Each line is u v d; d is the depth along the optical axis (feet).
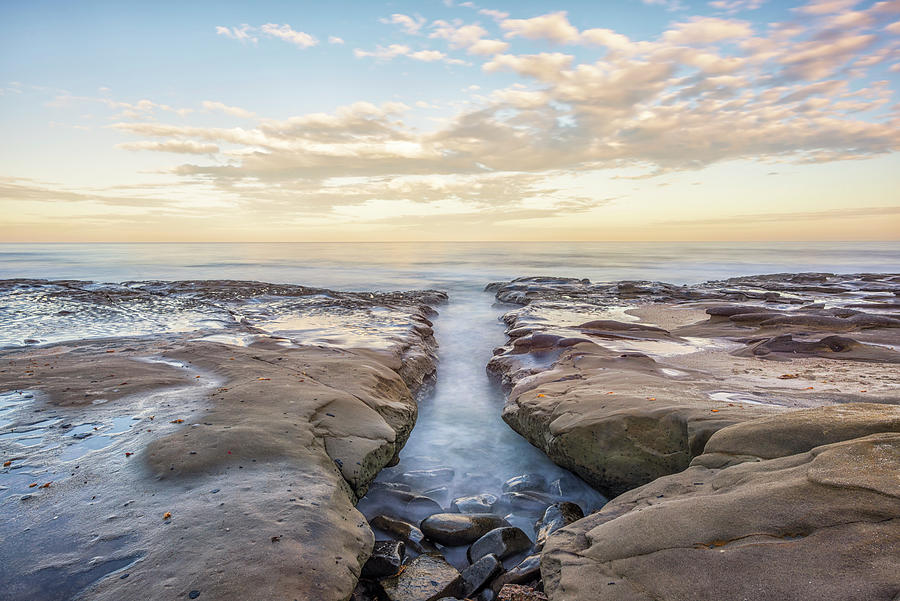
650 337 49.34
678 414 21.50
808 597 9.76
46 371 29.04
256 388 25.66
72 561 12.39
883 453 13.01
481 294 110.42
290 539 13.51
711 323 58.23
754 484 13.91
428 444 29.81
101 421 21.33
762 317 54.80
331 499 16.14
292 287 94.79
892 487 11.61
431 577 15.48
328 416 22.86
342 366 32.48
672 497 15.33
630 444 21.84
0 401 23.71
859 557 10.22
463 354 54.44
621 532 13.46
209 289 86.43
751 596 10.21
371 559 15.42
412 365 40.88
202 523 13.96
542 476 25.17
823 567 10.28
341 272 166.20
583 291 94.32
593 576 12.37
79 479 16.39
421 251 386.93
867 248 466.29
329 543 13.89
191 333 45.57
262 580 11.87
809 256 282.77
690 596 10.71
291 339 44.60
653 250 408.67
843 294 85.66
